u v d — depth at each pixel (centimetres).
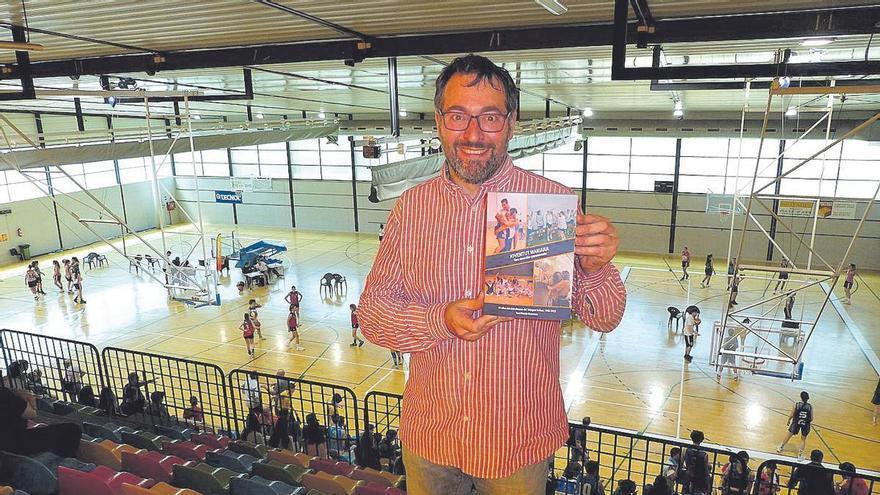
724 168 2602
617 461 1104
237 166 3553
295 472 569
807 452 1141
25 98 872
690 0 618
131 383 919
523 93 1688
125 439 679
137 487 420
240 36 838
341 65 1154
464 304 152
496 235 152
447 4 660
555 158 2873
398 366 1576
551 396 171
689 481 784
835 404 1333
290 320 1694
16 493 406
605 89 1550
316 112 2942
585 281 163
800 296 2108
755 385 1431
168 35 828
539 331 167
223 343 1762
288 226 3544
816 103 1703
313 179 3416
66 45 895
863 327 1798
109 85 1259
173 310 2080
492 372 161
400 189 1086
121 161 3356
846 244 2450
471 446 163
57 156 1308
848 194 2391
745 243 2627
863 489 758
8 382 998
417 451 177
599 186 2836
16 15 704
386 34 822
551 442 169
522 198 151
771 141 2491
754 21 662
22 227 2908
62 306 2144
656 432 1221
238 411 1294
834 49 959
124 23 752
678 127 2397
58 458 504
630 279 2359
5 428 509
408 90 1670
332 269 2611
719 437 1199
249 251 2414
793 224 2514
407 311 161
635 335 1767
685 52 1015
